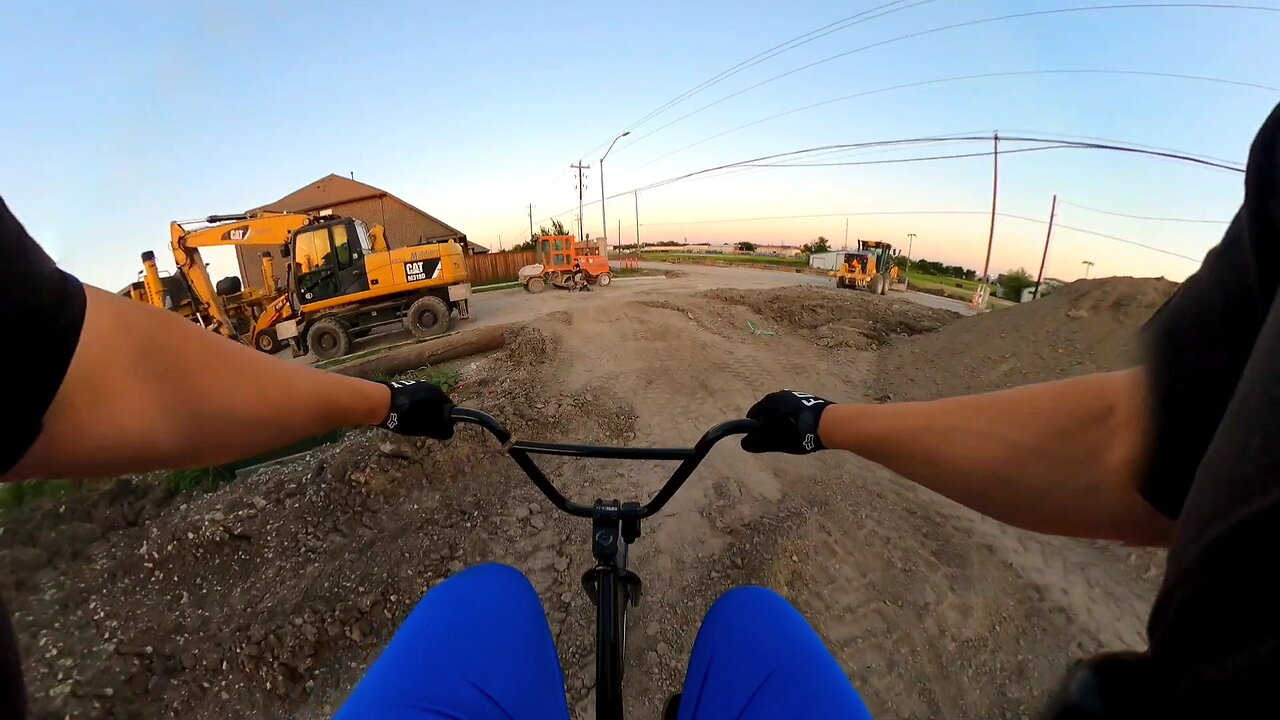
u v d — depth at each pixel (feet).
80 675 12.57
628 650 12.68
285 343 48.85
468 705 3.47
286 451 22.43
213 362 3.10
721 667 4.28
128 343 2.81
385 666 3.62
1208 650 1.16
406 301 47.06
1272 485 1.08
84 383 2.65
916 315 51.44
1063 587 13.78
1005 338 31.53
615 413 24.71
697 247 294.25
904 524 16.28
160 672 12.88
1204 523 1.31
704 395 27.09
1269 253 1.74
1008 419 3.13
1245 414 1.32
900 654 12.17
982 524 16.21
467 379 29.94
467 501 17.92
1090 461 2.84
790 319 45.39
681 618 13.44
